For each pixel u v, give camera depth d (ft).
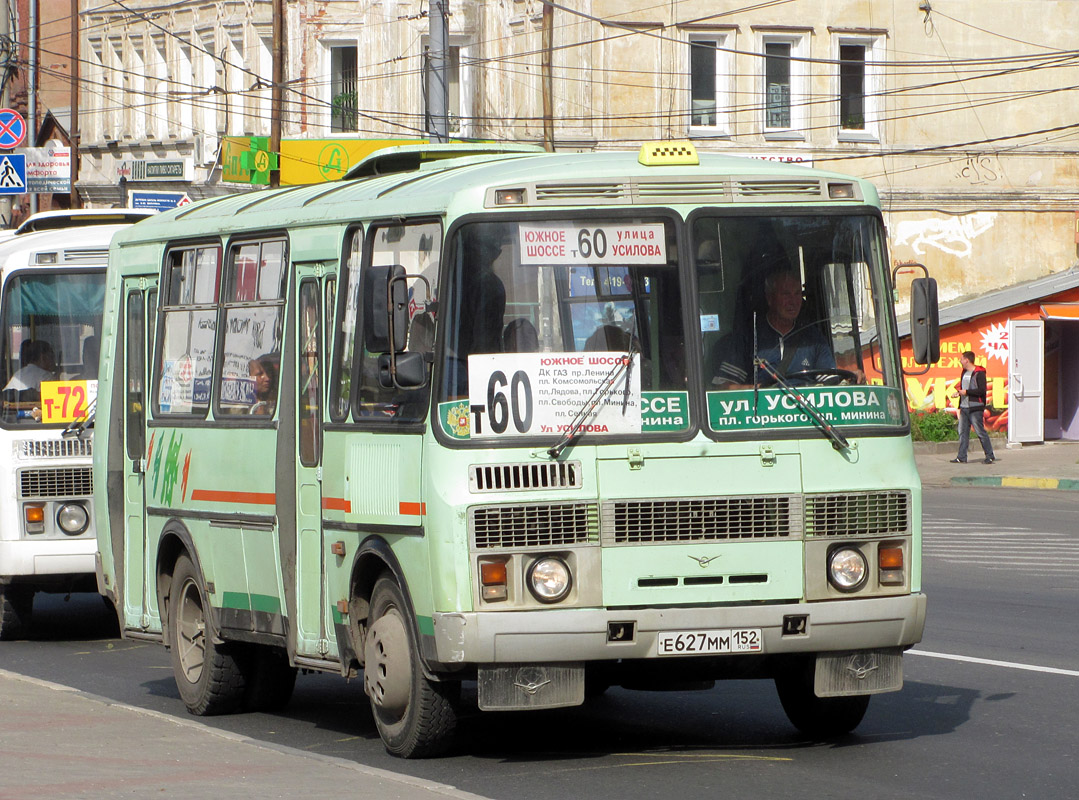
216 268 39.55
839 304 31.89
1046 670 42.91
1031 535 80.18
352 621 33.32
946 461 122.52
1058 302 132.05
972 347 134.10
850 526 31.14
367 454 32.53
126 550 43.78
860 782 30.45
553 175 31.04
